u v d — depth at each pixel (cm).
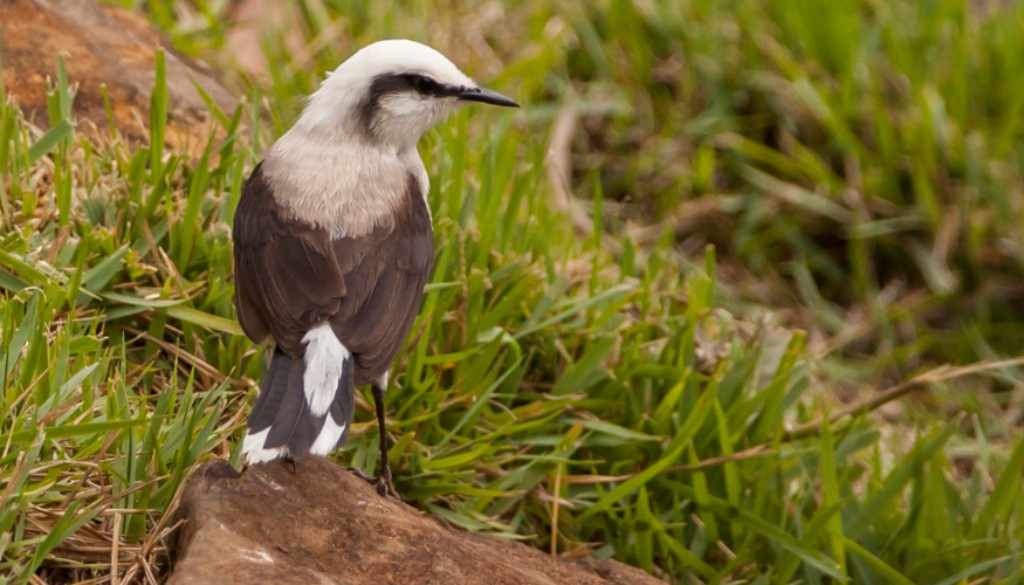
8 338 830
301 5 1507
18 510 738
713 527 993
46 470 777
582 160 1519
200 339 960
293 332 815
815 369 1326
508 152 1226
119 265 941
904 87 1545
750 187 1520
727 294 1457
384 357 829
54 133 1002
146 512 766
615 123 1527
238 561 715
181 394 919
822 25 1560
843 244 1513
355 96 932
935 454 1032
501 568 796
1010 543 1014
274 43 1444
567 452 991
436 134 1195
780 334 1202
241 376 941
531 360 1067
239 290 870
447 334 1022
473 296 1034
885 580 995
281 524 764
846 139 1483
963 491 1144
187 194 1052
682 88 1544
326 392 793
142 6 1437
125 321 953
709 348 1134
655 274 1197
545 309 1046
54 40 1184
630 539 984
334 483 816
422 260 902
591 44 1557
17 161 989
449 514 945
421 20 1527
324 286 833
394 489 927
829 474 977
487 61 1530
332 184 896
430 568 763
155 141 1030
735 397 1052
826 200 1479
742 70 1544
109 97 1153
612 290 1077
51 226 974
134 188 1005
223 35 1412
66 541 760
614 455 1033
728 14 1598
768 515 1004
